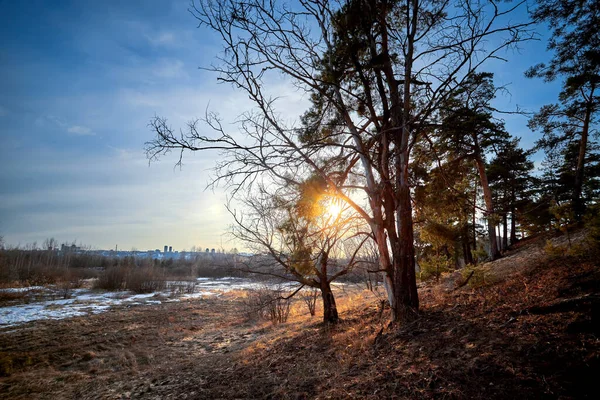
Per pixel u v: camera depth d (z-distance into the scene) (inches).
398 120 365.4
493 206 796.0
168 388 328.8
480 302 326.6
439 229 418.6
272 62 354.9
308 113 443.2
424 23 364.5
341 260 616.1
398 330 302.4
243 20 328.5
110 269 1723.7
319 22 379.9
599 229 370.3
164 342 621.3
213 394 275.4
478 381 175.6
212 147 334.6
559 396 148.1
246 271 550.3
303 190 383.6
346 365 258.8
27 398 364.5
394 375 210.4
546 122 724.0
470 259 1000.2
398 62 393.4
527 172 954.7
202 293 1512.1
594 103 685.3
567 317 215.8
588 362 162.1
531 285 329.4
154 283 1680.6
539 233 931.3
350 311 542.6
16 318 890.1
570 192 900.0
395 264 353.1
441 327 276.8
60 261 2635.3
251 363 357.7
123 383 382.0
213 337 625.3
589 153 917.8
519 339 208.2
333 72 362.6
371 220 373.1
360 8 342.3
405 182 354.9
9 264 1851.6
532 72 634.2
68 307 1080.2
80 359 532.1
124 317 899.4
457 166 446.6
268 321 719.7
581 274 296.0
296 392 231.1
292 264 458.9
